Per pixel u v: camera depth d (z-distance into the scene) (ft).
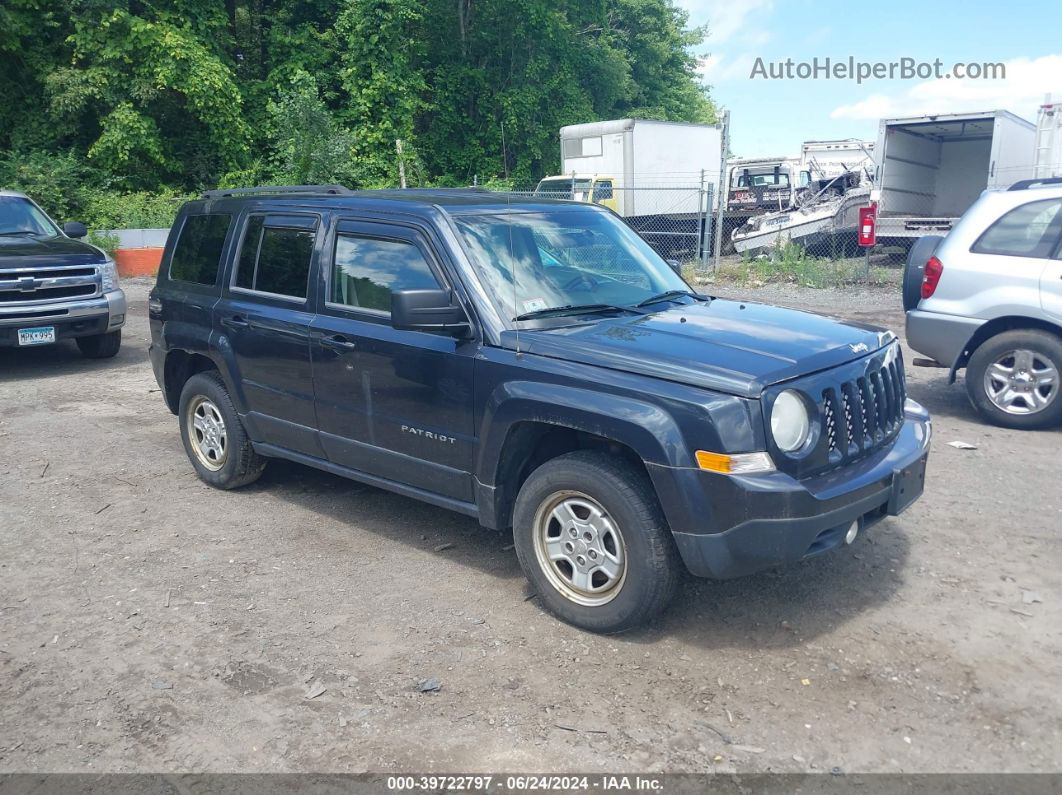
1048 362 22.62
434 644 12.93
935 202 73.92
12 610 14.15
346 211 16.25
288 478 20.52
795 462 11.89
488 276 14.26
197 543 16.78
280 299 17.17
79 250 34.12
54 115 76.89
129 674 12.25
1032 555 15.48
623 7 118.42
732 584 14.62
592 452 13.00
